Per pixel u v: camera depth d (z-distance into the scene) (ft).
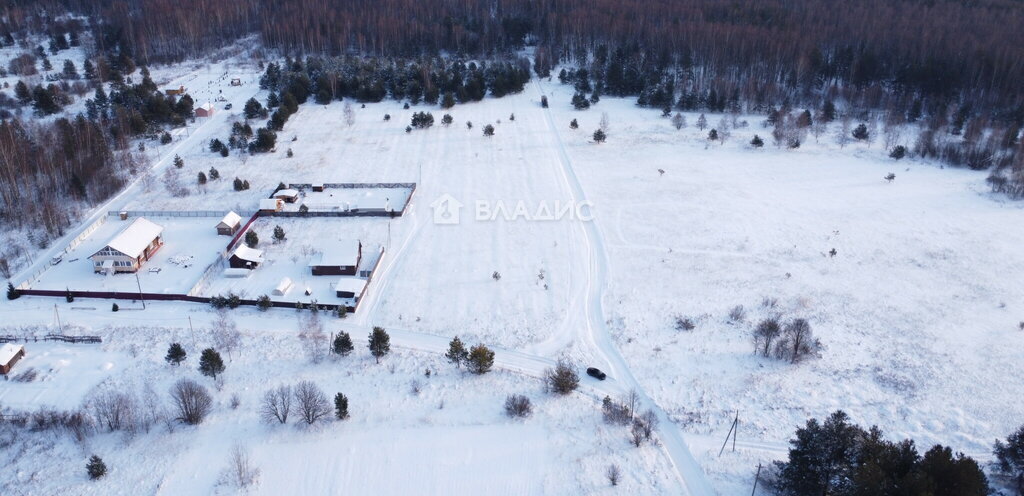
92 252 250.16
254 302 216.33
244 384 177.37
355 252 237.25
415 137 387.75
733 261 247.91
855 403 172.76
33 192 289.74
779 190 315.37
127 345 193.77
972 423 164.96
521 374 185.26
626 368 188.96
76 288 225.15
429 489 147.13
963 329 204.85
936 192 313.73
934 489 115.75
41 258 246.47
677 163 349.61
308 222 279.28
